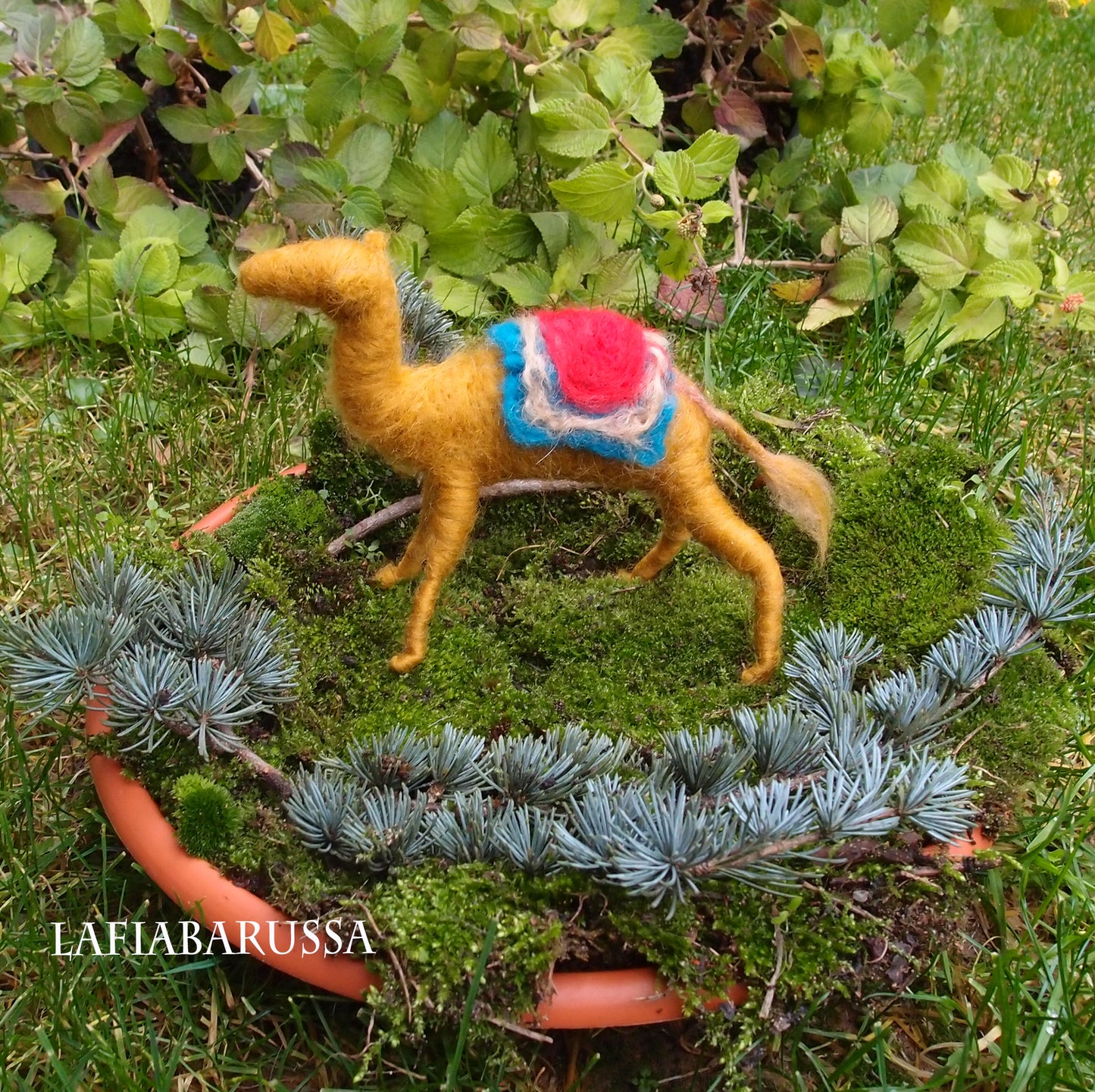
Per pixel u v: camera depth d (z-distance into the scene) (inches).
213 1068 43.7
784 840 37.7
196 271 80.7
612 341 43.1
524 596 55.8
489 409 44.3
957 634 50.1
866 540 56.2
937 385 82.5
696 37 93.7
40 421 75.1
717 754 42.9
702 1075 42.9
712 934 39.7
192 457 71.2
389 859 40.4
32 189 80.3
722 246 92.7
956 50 132.3
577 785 42.9
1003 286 74.1
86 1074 42.7
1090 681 57.1
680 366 75.5
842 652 48.8
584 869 38.8
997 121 120.1
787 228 93.6
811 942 39.3
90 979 44.8
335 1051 43.1
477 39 74.3
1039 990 46.2
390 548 59.0
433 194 78.4
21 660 43.2
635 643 54.1
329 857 41.3
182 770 44.2
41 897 48.1
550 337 43.1
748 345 79.6
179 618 47.2
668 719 50.3
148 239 80.4
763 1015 37.8
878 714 45.5
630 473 46.3
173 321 78.2
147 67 78.4
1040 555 50.1
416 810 41.3
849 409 73.0
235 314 76.1
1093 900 49.4
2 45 76.9
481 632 54.4
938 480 57.7
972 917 49.6
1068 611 48.3
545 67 75.0
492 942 38.0
